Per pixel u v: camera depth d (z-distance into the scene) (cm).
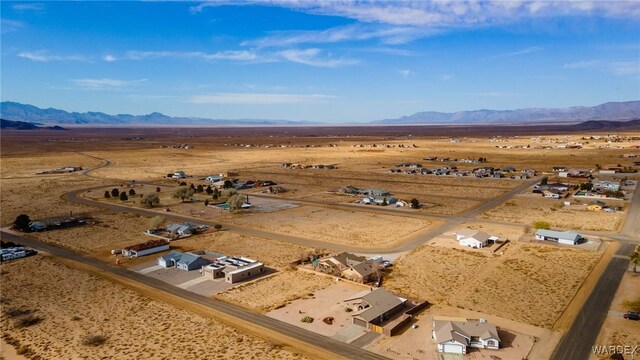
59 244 9156
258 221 11100
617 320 5475
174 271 7531
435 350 4875
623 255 7919
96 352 4891
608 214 11175
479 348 4919
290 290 6662
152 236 9781
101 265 7856
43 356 4822
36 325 5556
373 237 9506
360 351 4856
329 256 8162
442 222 10762
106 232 10131
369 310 5575
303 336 5200
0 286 6881
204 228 10325
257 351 4850
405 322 5503
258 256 8344
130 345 5031
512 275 7100
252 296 6438
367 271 7100
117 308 6041
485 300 6184
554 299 6150
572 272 7144
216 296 6431
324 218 11375
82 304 6184
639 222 10269
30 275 7362
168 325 5516
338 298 6322
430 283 6856
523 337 5131
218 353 4825
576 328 5309
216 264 7600
